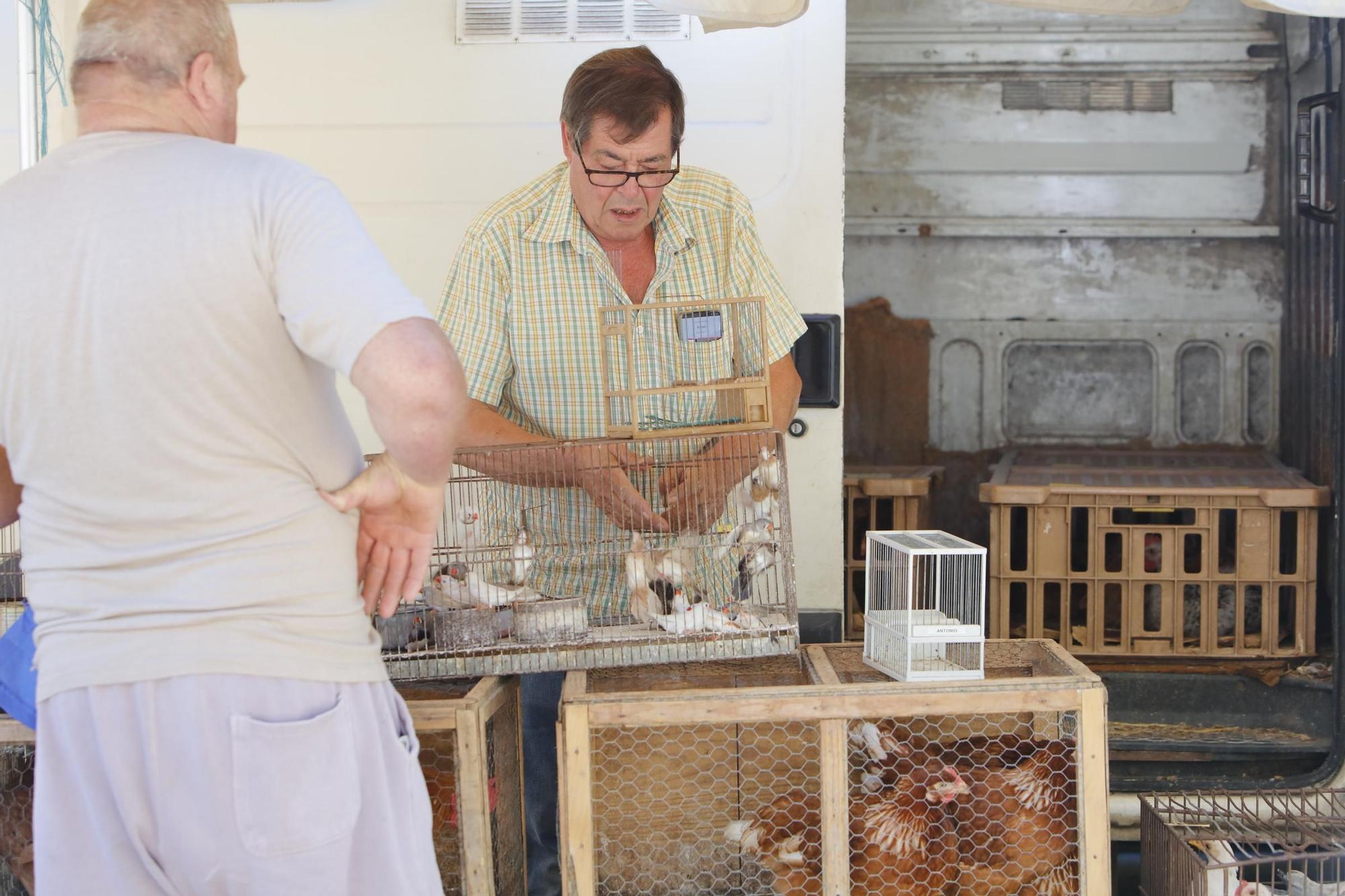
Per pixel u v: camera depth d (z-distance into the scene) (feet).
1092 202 14.24
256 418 4.92
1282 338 14.07
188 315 4.75
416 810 5.48
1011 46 13.99
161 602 4.88
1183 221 14.15
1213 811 8.87
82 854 5.01
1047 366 14.67
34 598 5.07
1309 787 9.87
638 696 7.22
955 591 8.43
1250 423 14.33
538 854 9.22
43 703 4.98
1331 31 12.48
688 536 7.91
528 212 8.18
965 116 14.25
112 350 4.75
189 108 5.19
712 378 8.49
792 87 10.32
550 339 8.26
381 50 10.43
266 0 10.40
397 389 4.59
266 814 4.88
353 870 5.28
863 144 14.38
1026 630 12.50
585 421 8.39
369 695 5.27
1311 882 8.43
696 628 7.50
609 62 7.51
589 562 8.39
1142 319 14.40
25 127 10.10
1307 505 11.06
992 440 14.73
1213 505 11.30
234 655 4.87
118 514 4.87
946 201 14.39
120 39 5.04
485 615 7.50
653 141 7.49
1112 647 11.62
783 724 7.93
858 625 12.87
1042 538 11.66
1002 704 7.29
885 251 14.62
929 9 14.05
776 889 7.65
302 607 5.03
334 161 10.51
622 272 8.39
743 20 9.00
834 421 10.50
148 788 4.90
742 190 10.41
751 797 7.97
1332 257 12.47
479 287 8.14
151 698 4.85
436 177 10.51
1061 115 14.16
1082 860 7.38
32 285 4.81
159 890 5.07
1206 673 11.32
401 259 10.57
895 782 7.76
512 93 10.43
